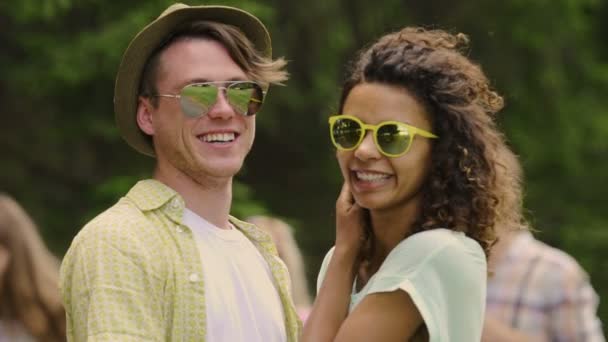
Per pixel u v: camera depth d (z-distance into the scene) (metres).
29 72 11.62
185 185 3.63
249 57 3.67
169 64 3.59
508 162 3.71
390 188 3.51
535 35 14.72
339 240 3.72
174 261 3.44
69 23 12.07
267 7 11.73
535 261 4.73
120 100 3.69
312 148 14.15
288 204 13.95
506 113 14.69
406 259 3.45
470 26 14.57
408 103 3.49
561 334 4.72
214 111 3.57
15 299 5.11
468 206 3.53
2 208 5.18
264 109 13.19
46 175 12.42
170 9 3.64
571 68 15.66
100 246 3.35
